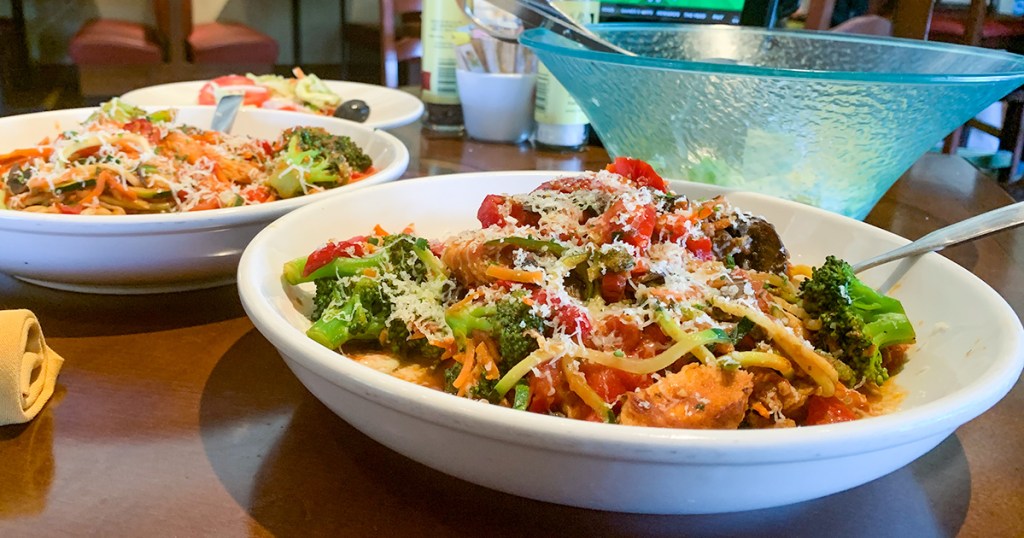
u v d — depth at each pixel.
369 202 0.92
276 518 0.54
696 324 0.66
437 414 0.47
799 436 0.44
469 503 0.57
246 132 1.41
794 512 0.58
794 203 0.96
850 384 0.68
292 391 0.71
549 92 1.64
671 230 0.79
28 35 4.37
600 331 0.67
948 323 0.70
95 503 0.55
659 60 0.97
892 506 0.59
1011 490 0.61
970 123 3.75
